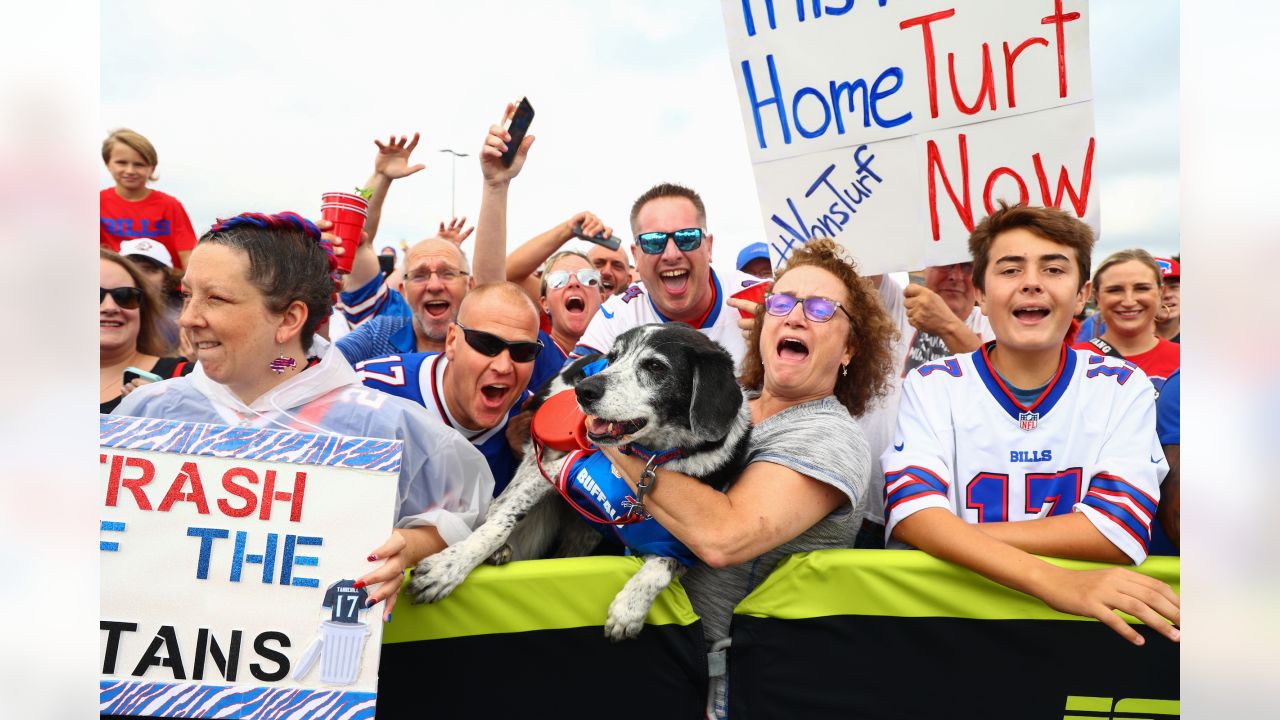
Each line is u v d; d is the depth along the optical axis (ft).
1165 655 6.31
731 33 9.58
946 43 8.82
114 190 14.37
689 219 10.18
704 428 6.40
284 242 6.29
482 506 7.16
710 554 6.06
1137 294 10.48
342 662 5.62
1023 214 6.97
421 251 12.37
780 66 9.45
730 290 11.00
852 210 9.42
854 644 6.55
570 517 7.97
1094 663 6.37
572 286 13.14
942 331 9.98
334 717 5.55
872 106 9.17
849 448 6.64
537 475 7.07
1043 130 8.63
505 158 10.97
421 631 6.40
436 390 8.19
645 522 6.61
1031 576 6.13
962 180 8.98
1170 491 7.57
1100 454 6.86
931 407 7.22
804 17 9.27
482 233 11.18
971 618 6.44
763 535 6.12
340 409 6.66
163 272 11.47
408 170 12.51
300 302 6.30
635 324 10.78
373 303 13.08
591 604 6.53
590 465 6.63
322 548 5.76
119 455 5.80
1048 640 6.40
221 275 6.00
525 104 10.87
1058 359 7.13
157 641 5.59
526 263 13.46
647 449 6.61
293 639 5.63
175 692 5.55
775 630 6.63
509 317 7.68
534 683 6.51
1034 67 8.58
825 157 9.43
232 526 5.75
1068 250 6.85
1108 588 6.03
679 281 10.42
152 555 5.69
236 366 6.24
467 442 7.14
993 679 6.44
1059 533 6.44
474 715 6.47
